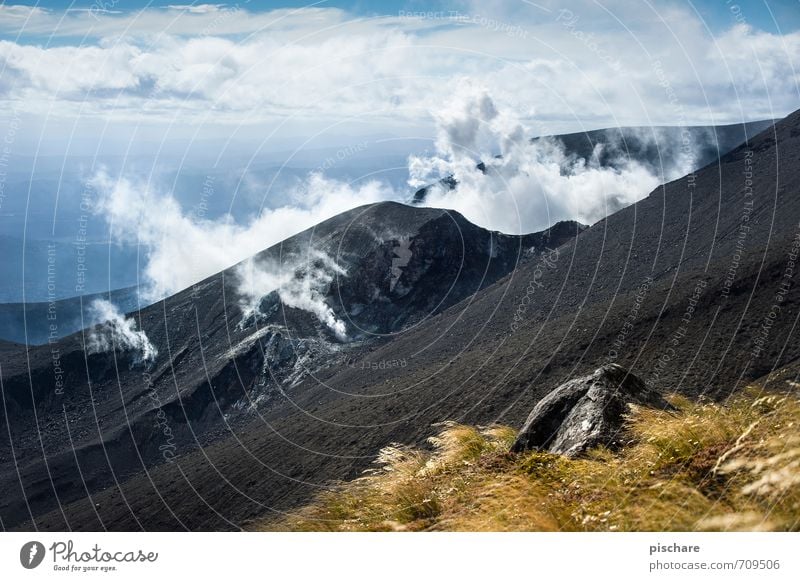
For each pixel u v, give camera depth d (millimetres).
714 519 4844
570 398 8812
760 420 6176
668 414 7750
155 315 148875
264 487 50219
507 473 7266
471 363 60469
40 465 103625
